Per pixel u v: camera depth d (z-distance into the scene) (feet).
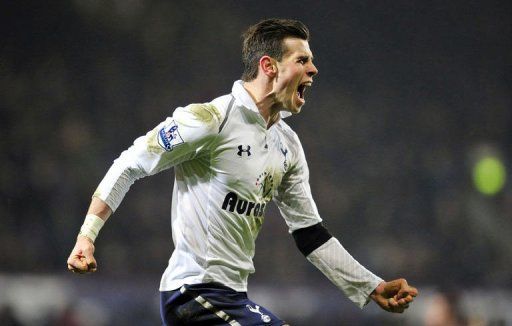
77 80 94.68
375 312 57.06
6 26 94.79
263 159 22.33
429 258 82.28
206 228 21.95
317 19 106.42
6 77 91.61
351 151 96.58
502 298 58.59
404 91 105.70
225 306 21.84
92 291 56.03
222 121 21.62
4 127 85.76
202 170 22.08
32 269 69.92
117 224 76.95
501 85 107.65
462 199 89.10
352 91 104.47
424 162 96.48
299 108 22.86
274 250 74.43
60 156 82.84
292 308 59.06
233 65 100.58
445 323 44.06
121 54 97.71
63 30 96.58
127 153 21.97
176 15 101.30
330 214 87.20
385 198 91.09
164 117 93.81
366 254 82.64
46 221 75.66
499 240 83.25
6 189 77.71
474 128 103.35
